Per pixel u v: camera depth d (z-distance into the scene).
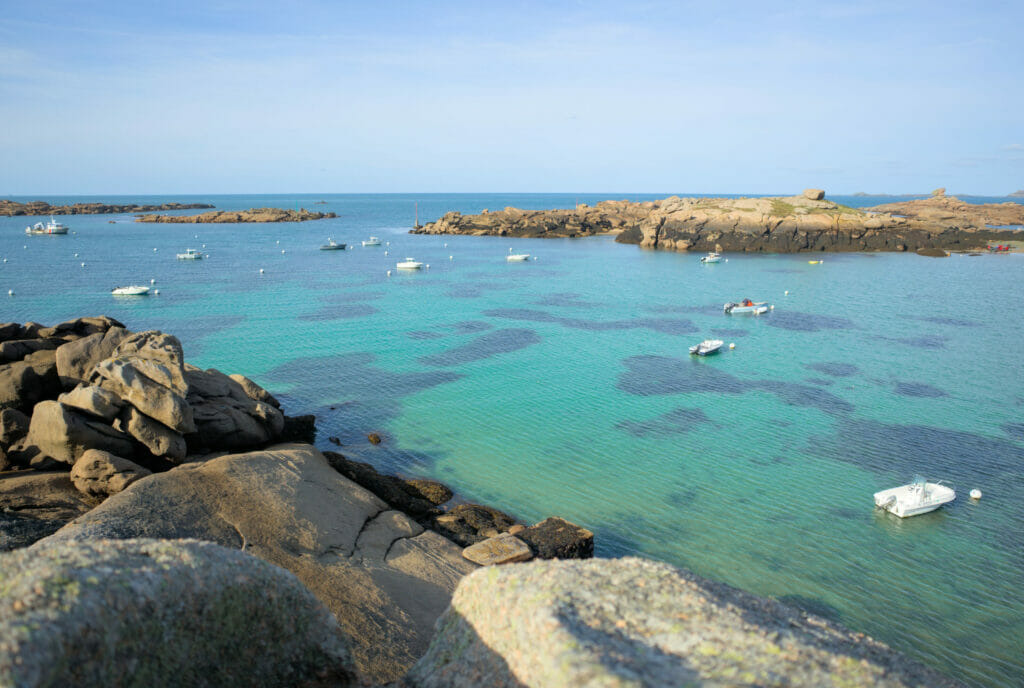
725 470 32.91
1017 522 27.81
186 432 28.69
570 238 180.25
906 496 29.02
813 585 23.56
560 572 9.50
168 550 8.64
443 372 50.03
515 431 38.09
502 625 8.86
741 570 24.42
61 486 24.45
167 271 106.62
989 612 22.08
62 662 6.50
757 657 7.56
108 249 140.50
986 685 18.86
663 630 8.12
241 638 8.79
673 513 28.61
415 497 29.50
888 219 144.00
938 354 55.88
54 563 7.46
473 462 33.78
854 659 8.00
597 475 32.38
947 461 33.94
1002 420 39.91
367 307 77.12
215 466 25.27
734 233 143.88
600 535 26.84
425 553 23.88
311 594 10.14
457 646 9.71
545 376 49.22
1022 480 31.70
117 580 7.54
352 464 30.64
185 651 8.00
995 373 50.12
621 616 8.40
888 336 62.75
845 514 28.55
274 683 9.16
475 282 98.69
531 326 67.25
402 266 112.44
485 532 26.30
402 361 53.12
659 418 40.34
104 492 24.12
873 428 38.69
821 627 9.58
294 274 105.75
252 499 23.72
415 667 10.20
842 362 53.62
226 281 96.75
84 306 75.50
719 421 39.88
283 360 53.06
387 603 20.11
